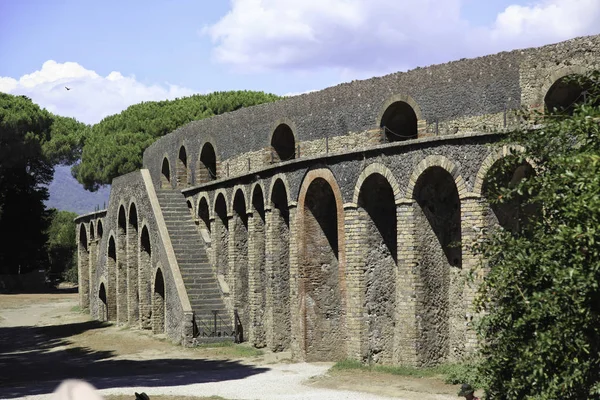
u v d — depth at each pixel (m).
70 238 84.94
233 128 37.50
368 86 28.14
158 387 22.17
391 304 24.94
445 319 23.58
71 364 29.08
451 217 23.84
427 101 25.78
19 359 31.55
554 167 12.48
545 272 11.45
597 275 10.94
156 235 36.84
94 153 69.12
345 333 26.70
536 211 13.97
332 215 27.64
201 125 41.00
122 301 42.97
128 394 20.91
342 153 25.42
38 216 69.44
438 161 22.42
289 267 29.92
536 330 11.76
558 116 12.96
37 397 20.81
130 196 41.62
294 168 27.80
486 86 24.11
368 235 24.97
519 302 12.13
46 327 44.62
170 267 34.31
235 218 33.66
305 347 26.94
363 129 28.31
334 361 26.80
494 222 21.22
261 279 31.38
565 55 22.53
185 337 31.66
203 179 41.16
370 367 23.83
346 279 25.19
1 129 61.22
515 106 23.36
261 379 23.22
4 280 68.50
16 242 68.56
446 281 23.67
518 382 12.12
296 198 27.62
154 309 36.88
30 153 63.97
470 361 21.39
